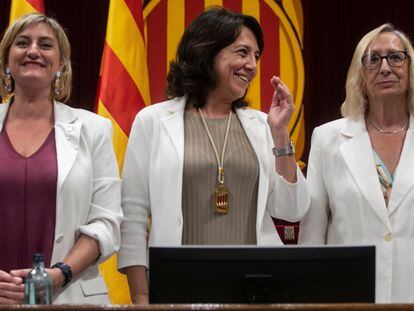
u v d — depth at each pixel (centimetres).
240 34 368
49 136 350
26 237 331
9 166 335
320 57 555
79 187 340
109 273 434
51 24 357
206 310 215
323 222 386
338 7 557
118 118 457
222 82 368
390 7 556
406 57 376
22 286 305
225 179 355
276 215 364
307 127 542
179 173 353
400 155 377
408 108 384
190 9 529
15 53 349
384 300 361
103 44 552
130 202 365
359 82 388
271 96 525
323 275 255
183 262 254
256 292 253
